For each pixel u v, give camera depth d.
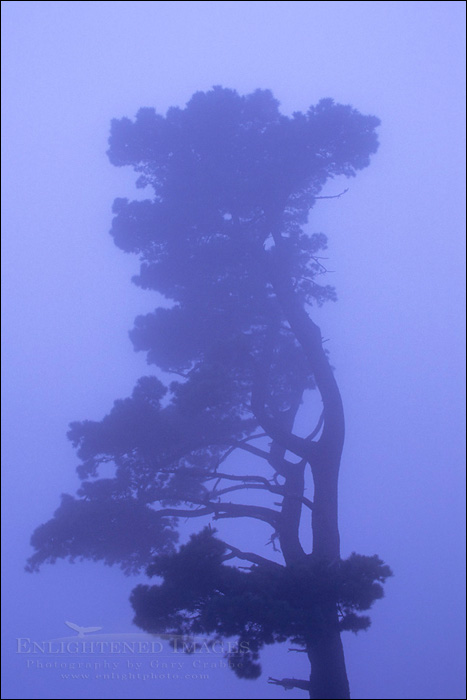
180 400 14.05
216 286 16.66
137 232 16.75
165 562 12.62
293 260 17.00
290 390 18.12
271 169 15.79
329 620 12.41
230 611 11.55
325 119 16.03
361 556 13.00
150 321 17.42
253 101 17.31
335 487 15.81
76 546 14.88
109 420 15.01
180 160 16.91
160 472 15.70
